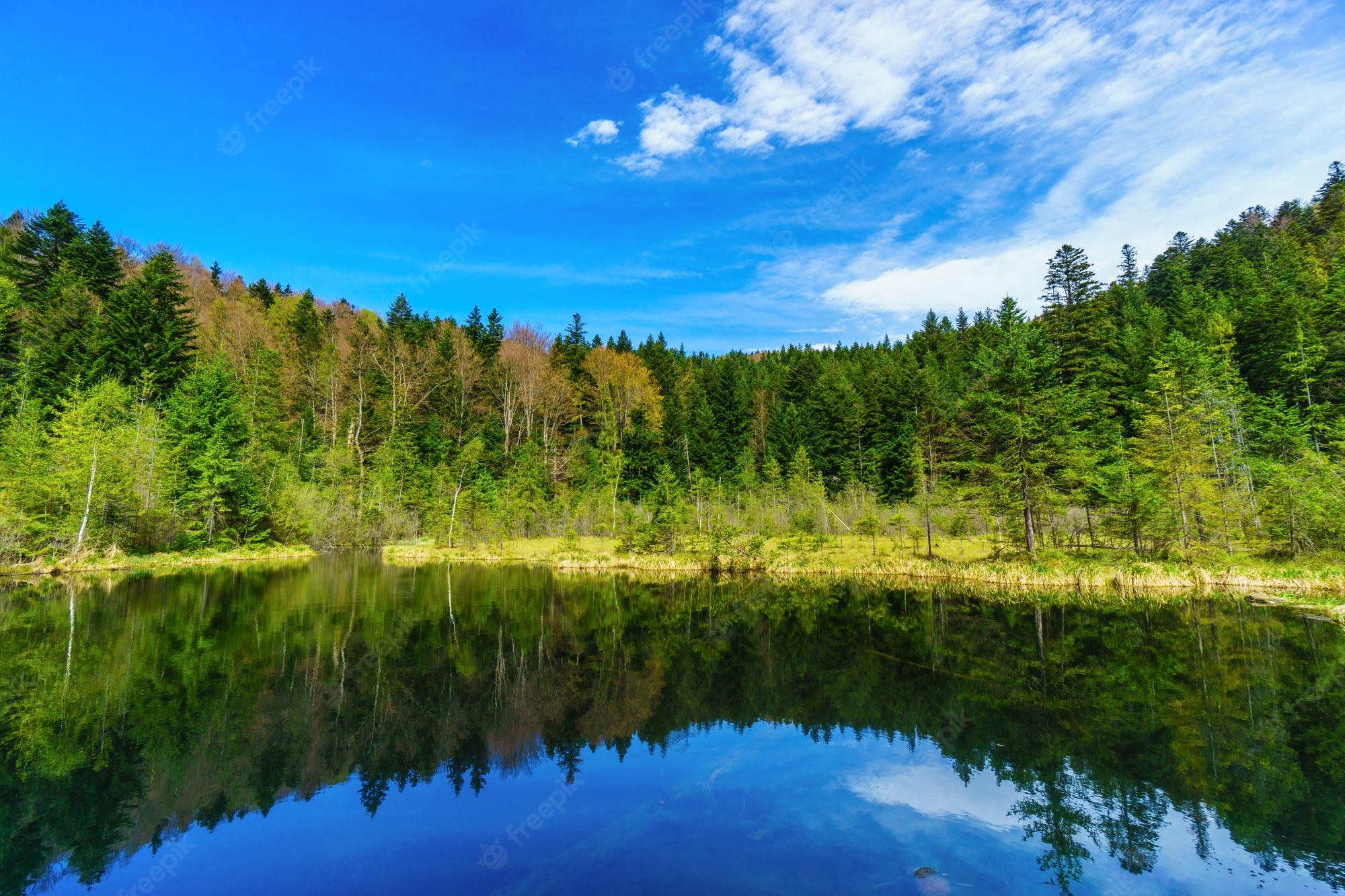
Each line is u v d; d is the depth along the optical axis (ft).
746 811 23.30
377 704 36.99
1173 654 47.37
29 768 27.66
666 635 57.72
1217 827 21.61
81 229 164.66
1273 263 173.99
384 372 197.16
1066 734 31.32
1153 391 110.83
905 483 175.11
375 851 20.72
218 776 27.02
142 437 114.83
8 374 126.21
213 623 60.80
